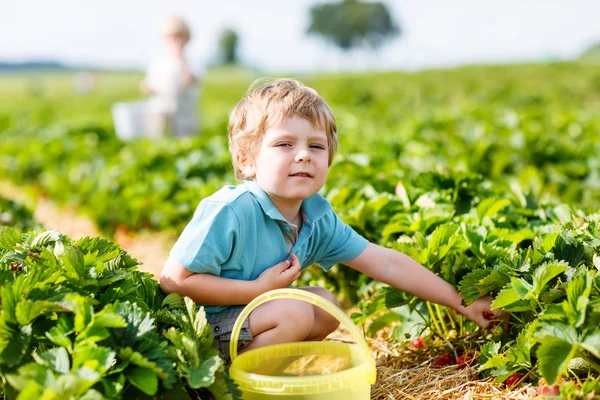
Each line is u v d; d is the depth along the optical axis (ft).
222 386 7.04
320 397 7.29
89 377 6.28
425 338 10.56
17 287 7.13
